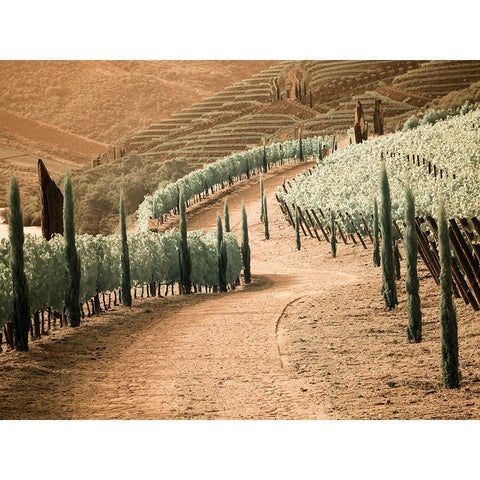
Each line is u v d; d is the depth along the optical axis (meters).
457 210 25.66
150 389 15.53
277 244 51.59
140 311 25.31
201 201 71.31
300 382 15.65
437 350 17.47
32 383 15.91
